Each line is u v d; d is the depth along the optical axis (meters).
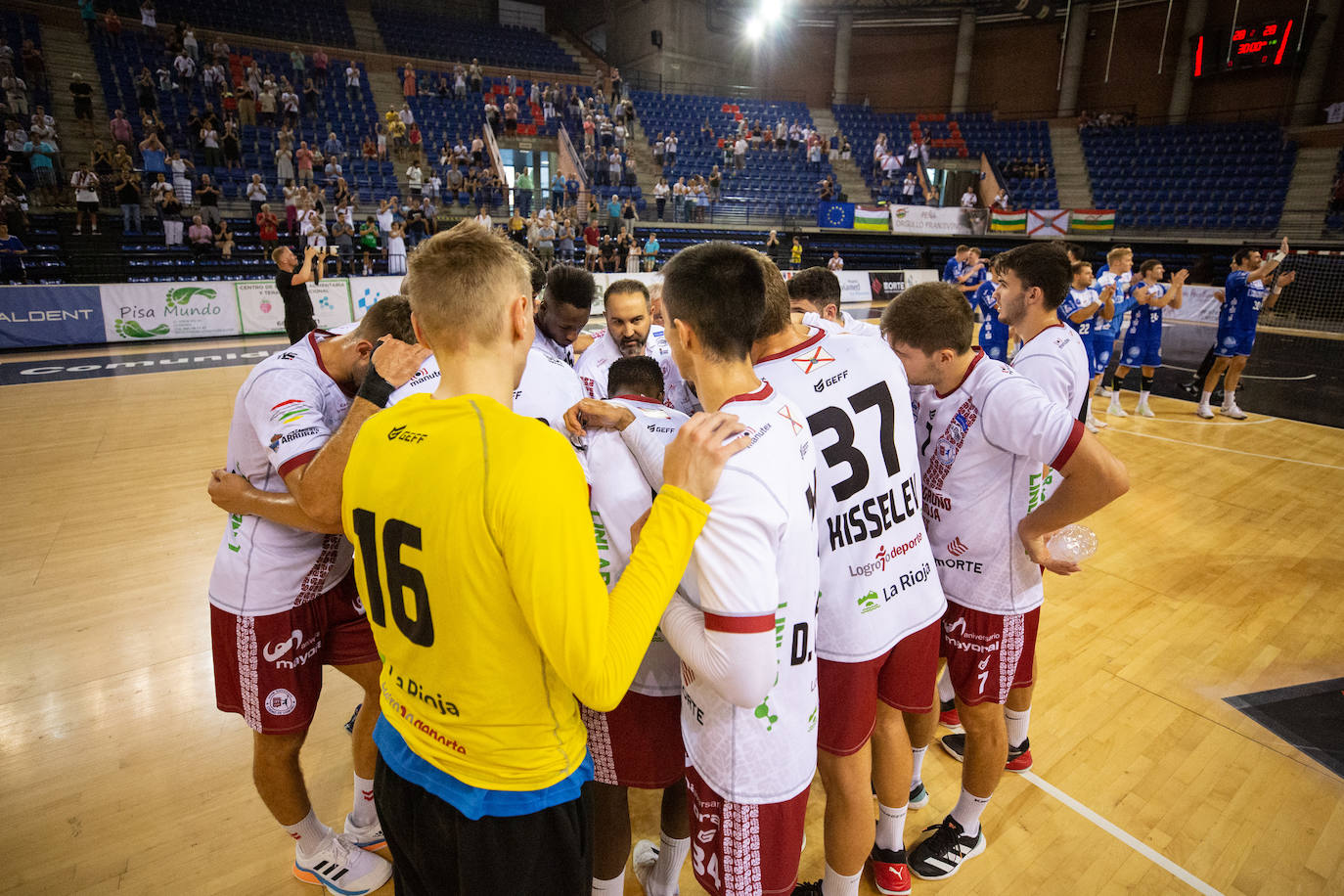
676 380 2.76
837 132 23.47
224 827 2.25
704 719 1.38
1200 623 3.57
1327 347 12.28
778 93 24.86
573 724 1.20
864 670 1.69
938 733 2.83
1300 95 18.70
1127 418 7.71
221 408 7.27
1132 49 21.03
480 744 1.12
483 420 1.06
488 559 1.02
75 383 8.32
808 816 2.38
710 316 1.26
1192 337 13.55
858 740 1.71
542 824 1.17
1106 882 2.11
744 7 23.95
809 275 2.74
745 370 1.33
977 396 1.89
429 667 1.11
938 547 2.04
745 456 1.18
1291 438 6.89
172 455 5.80
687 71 23.94
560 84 21.70
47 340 10.59
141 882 2.04
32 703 2.81
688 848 2.27
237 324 12.02
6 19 15.25
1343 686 3.06
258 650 1.81
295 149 16.08
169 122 15.34
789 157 22.22
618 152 19.67
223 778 2.46
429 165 17.69
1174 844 2.24
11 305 10.27
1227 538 4.60
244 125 16.16
